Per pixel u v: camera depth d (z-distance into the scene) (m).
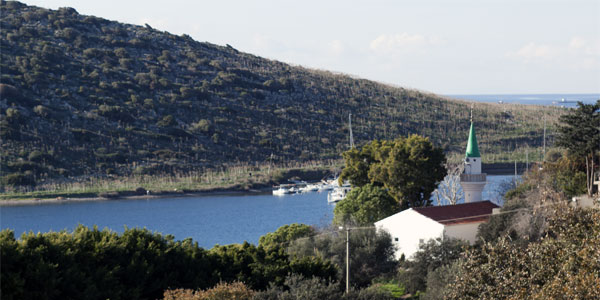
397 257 108.56
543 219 94.56
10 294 59.59
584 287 41.91
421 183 136.00
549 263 48.97
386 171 136.00
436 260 90.44
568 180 130.38
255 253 82.25
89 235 73.50
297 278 65.88
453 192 163.62
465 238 106.94
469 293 49.12
